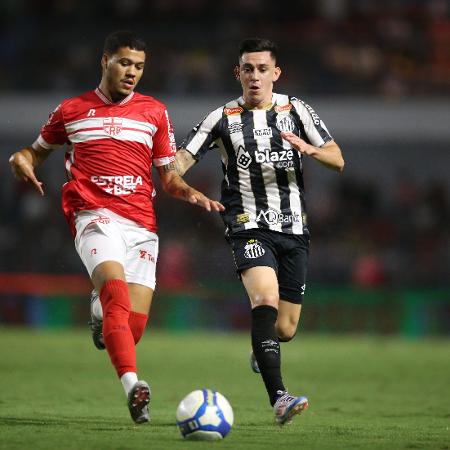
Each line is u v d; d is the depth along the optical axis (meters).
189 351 51.03
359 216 78.06
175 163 22.41
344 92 78.81
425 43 81.69
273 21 83.25
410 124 78.44
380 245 75.44
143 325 22.16
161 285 69.69
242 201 22.72
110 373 37.69
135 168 21.69
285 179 22.72
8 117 79.00
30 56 79.75
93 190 21.52
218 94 78.00
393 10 84.88
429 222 77.25
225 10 82.56
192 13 81.88
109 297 19.98
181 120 77.81
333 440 18.95
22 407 25.47
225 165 23.09
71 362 42.53
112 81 21.38
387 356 49.72
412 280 70.44
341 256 71.50
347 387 34.38
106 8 82.12
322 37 80.44
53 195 79.31
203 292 67.94
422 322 66.62
